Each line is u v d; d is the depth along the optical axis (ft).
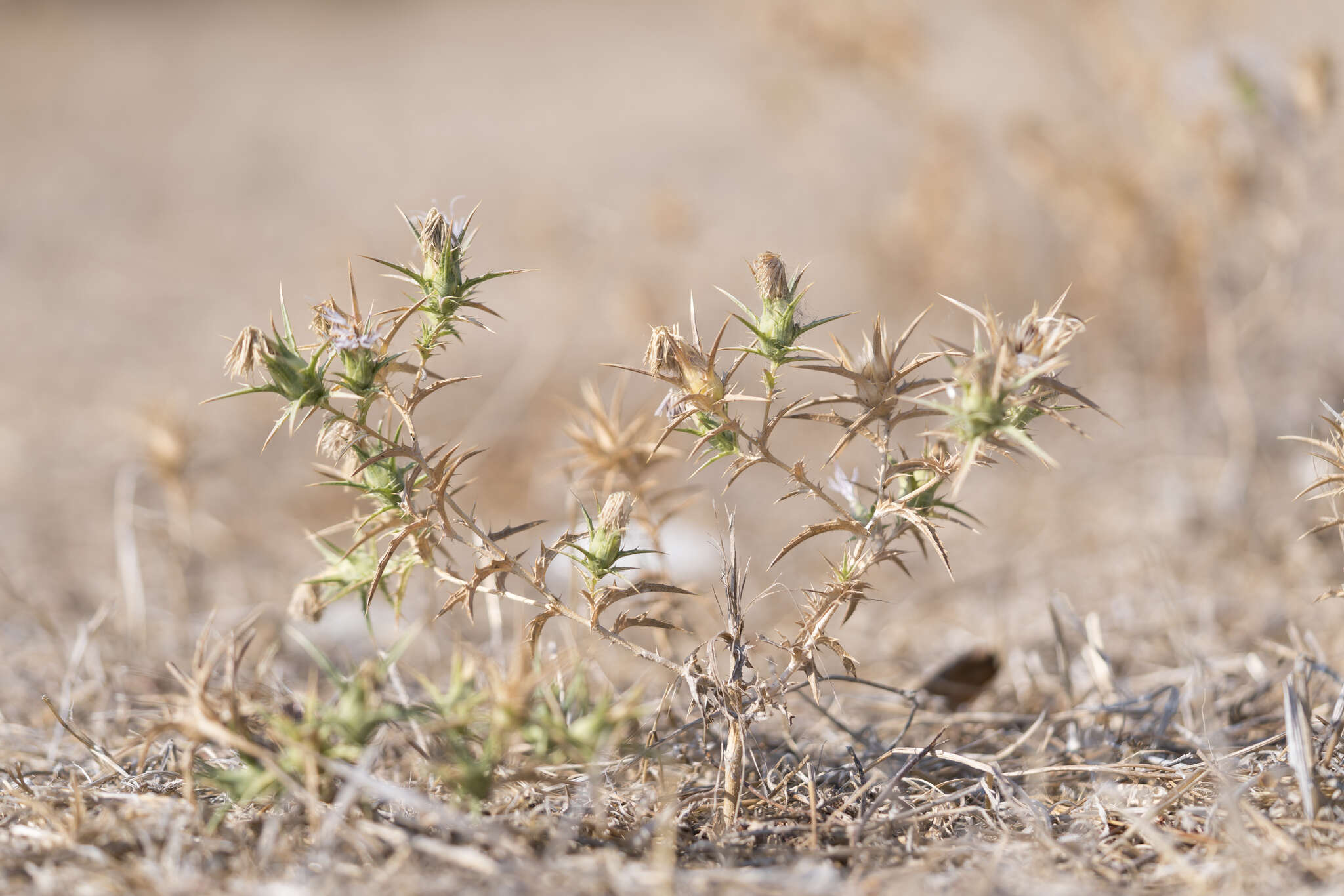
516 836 7.06
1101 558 15.28
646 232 22.52
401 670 11.16
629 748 7.57
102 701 11.07
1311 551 13.98
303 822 7.16
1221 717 9.87
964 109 22.80
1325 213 16.67
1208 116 15.85
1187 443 17.67
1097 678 10.14
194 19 84.02
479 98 57.21
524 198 29.40
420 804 6.44
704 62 56.75
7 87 62.49
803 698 9.59
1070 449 19.17
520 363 23.70
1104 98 20.30
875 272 22.74
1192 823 7.57
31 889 6.47
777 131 28.17
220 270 34.24
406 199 38.81
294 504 19.24
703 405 7.02
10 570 16.25
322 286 29.30
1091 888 6.56
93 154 50.47
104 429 22.79
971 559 16.28
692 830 7.69
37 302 32.17
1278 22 19.56
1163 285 18.38
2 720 10.56
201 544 17.38
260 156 48.52
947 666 11.07
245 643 6.97
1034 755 9.36
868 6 21.20
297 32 80.18
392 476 7.47
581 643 11.46
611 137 44.93
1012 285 20.89
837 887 6.51
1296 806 7.53
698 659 8.38
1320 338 18.75
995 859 7.09
